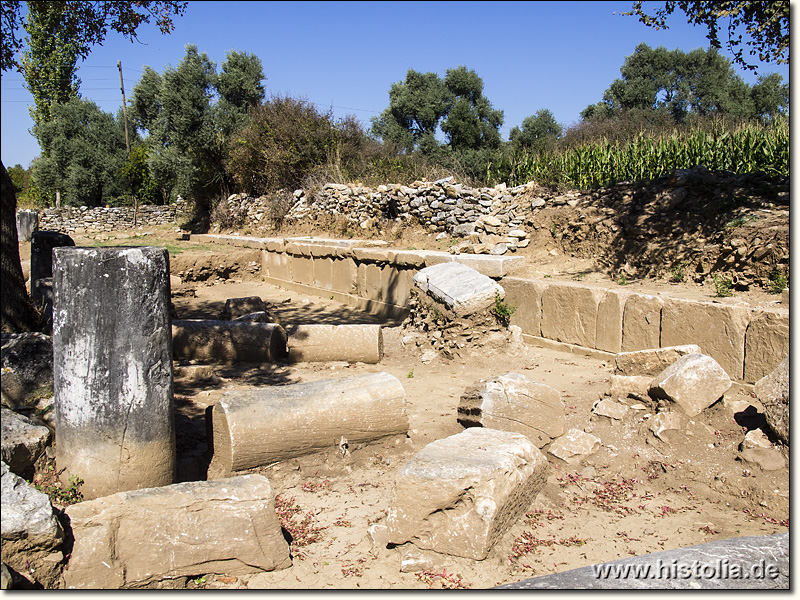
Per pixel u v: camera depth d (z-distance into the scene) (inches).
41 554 133.7
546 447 219.9
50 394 199.3
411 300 392.8
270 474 206.4
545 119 1343.5
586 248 432.8
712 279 343.0
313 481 205.2
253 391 215.6
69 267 166.9
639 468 205.8
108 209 1092.5
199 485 156.2
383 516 181.0
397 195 603.2
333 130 917.2
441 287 359.9
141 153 1289.4
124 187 1278.3
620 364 261.6
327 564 156.8
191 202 1081.4
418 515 158.7
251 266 742.5
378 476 208.2
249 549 149.7
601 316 328.2
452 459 166.4
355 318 504.4
